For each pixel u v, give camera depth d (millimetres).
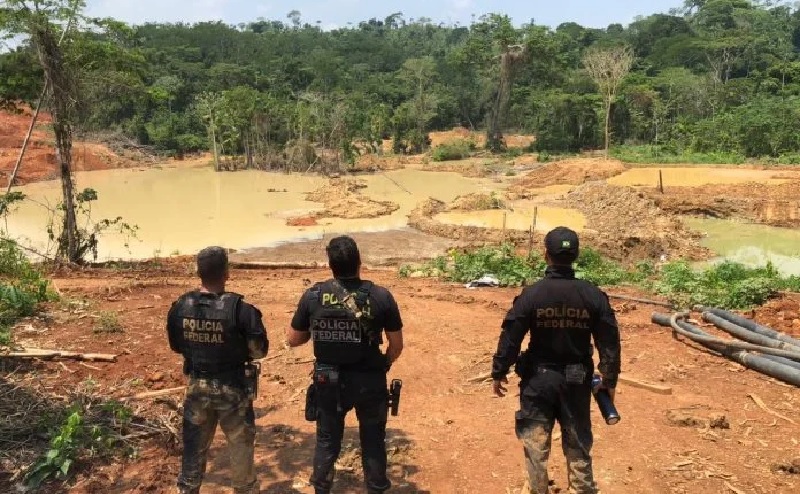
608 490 4723
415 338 8352
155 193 45688
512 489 4797
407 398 6543
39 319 7969
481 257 14305
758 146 58312
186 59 116562
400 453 5340
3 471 4695
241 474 4289
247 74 102000
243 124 65625
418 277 14188
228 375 4133
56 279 12781
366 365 4109
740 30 102750
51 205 36500
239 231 30328
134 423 5492
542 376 3959
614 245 26250
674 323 8398
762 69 100812
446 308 10008
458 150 75438
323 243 27312
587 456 3982
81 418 5316
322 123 66000
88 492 4562
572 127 77438
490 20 83375
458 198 38875
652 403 6238
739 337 8008
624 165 52062
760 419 5871
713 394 6449
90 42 15523
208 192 46469
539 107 81938
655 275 15172
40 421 5297
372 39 154250
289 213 35844
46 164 55188
